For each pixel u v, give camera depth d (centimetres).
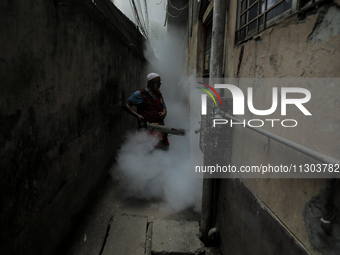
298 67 114
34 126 153
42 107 163
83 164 257
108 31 336
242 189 183
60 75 190
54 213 191
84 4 221
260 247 152
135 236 244
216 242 247
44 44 162
